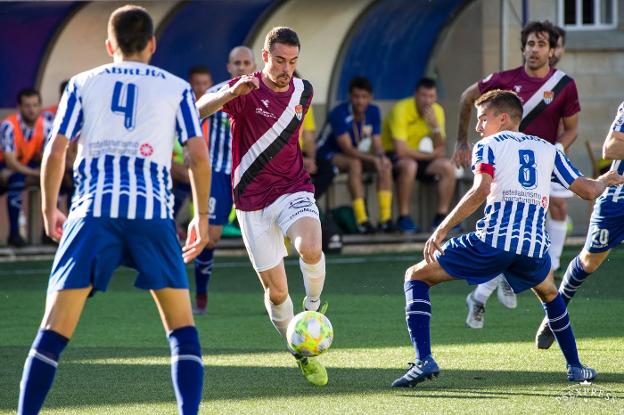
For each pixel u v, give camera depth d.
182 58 39.22
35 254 35.88
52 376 11.48
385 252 36.28
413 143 37.25
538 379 15.66
